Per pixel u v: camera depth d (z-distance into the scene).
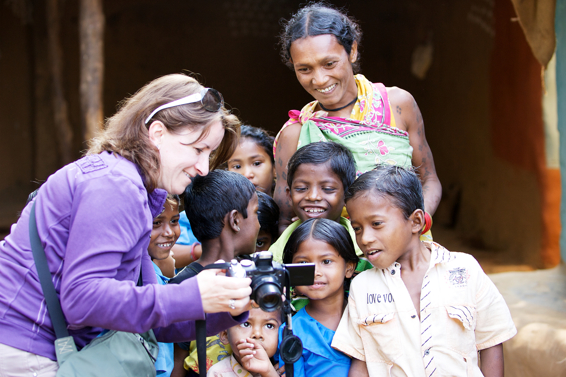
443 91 11.19
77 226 1.35
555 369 3.02
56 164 14.00
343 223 2.21
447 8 11.05
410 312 1.78
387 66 14.30
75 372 1.40
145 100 1.54
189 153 1.53
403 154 2.27
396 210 1.77
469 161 9.57
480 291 1.83
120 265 1.44
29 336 1.43
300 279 1.53
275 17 14.85
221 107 1.59
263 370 1.74
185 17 14.66
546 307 3.87
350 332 1.86
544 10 4.71
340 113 2.39
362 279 1.89
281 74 15.02
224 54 14.85
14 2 13.64
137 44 14.52
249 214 1.93
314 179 2.12
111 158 1.48
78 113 14.09
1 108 13.62
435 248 1.88
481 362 1.89
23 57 13.82
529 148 7.03
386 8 14.12
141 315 1.32
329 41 2.19
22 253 1.45
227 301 1.35
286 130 2.48
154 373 1.61
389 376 1.77
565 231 4.86
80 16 8.61
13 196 13.42
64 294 1.33
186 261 2.61
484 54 8.98
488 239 8.30
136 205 1.41
